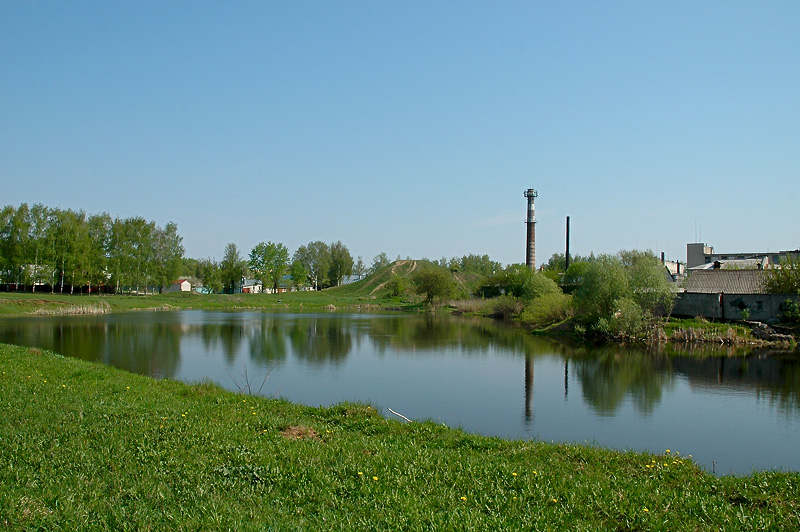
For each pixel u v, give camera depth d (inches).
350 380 1200.2
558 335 2148.1
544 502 358.6
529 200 4220.0
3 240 3641.7
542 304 2645.2
